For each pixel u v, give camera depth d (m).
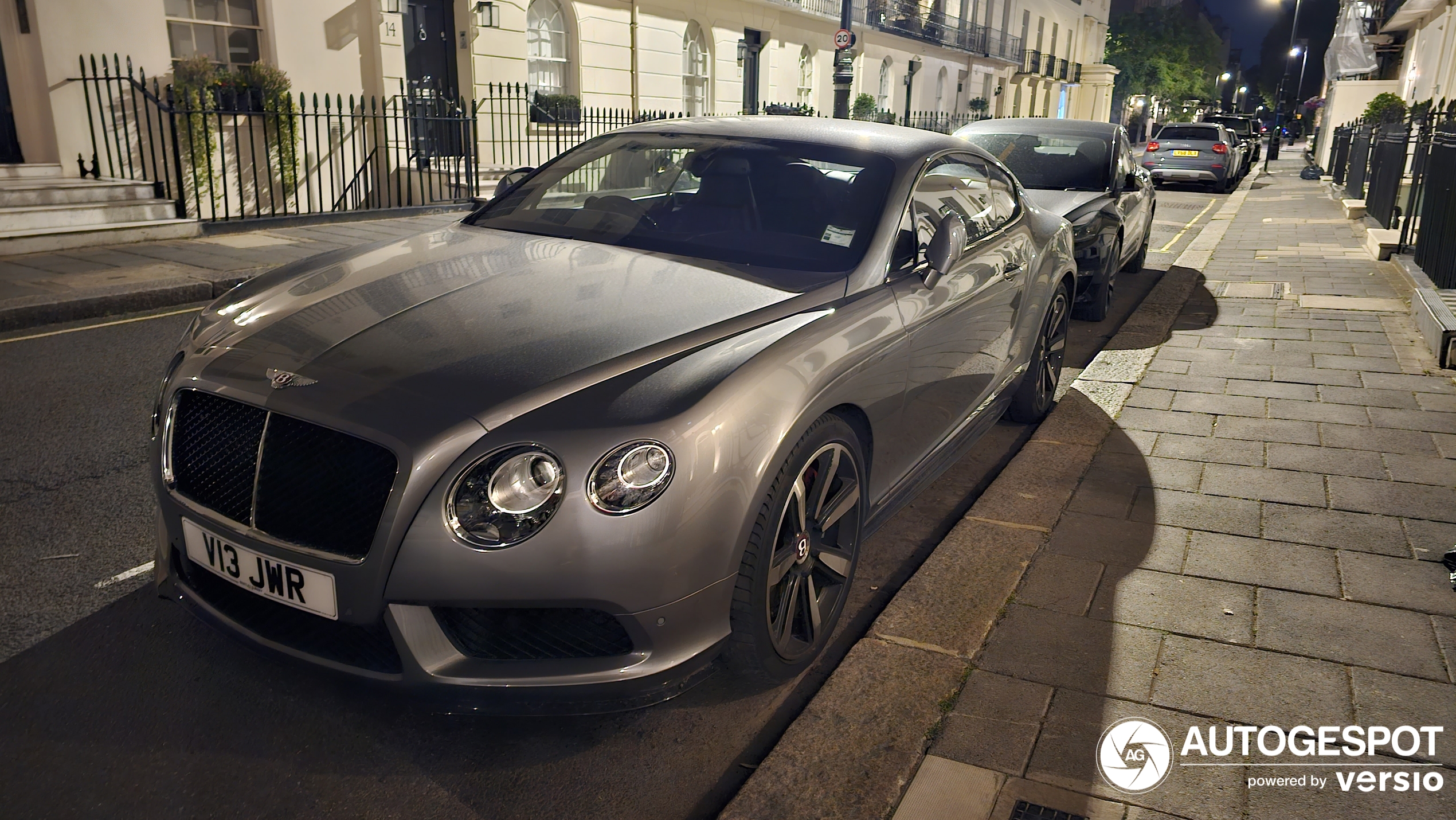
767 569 2.29
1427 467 4.00
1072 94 52.03
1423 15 22.83
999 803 2.06
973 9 36.56
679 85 19.84
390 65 12.77
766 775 2.13
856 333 2.64
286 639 2.19
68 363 5.34
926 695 2.42
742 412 2.16
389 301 2.54
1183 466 4.00
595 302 2.53
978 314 3.51
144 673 2.49
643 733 2.37
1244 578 3.04
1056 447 4.22
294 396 2.09
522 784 2.17
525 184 3.75
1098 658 2.59
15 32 9.48
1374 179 13.12
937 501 3.89
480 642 2.07
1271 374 5.41
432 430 1.97
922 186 3.36
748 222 3.11
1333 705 2.41
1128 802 2.07
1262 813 2.05
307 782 2.14
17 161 9.79
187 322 6.51
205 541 2.21
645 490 2.00
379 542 1.96
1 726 2.27
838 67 19.56
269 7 11.28
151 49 10.22
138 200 9.36
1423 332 6.27
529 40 16.27
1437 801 2.09
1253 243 11.39
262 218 10.27
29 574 2.97
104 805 2.03
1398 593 2.96
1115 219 7.17
